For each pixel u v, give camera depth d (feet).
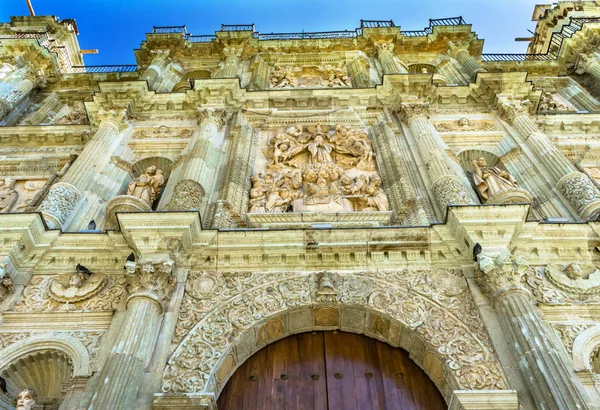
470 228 31.19
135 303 27.61
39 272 32.14
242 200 39.83
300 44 73.10
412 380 28.25
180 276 30.83
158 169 47.01
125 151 49.42
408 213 37.65
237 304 29.35
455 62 71.00
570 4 87.51
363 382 28.04
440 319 28.35
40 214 32.99
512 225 31.19
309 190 41.22
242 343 28.09
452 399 24.47
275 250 31.96
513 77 56.65
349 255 32.01
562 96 70.13
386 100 54.65
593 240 32.73
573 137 52.06
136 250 31.04
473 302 29.19
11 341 27.96
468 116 54.65
